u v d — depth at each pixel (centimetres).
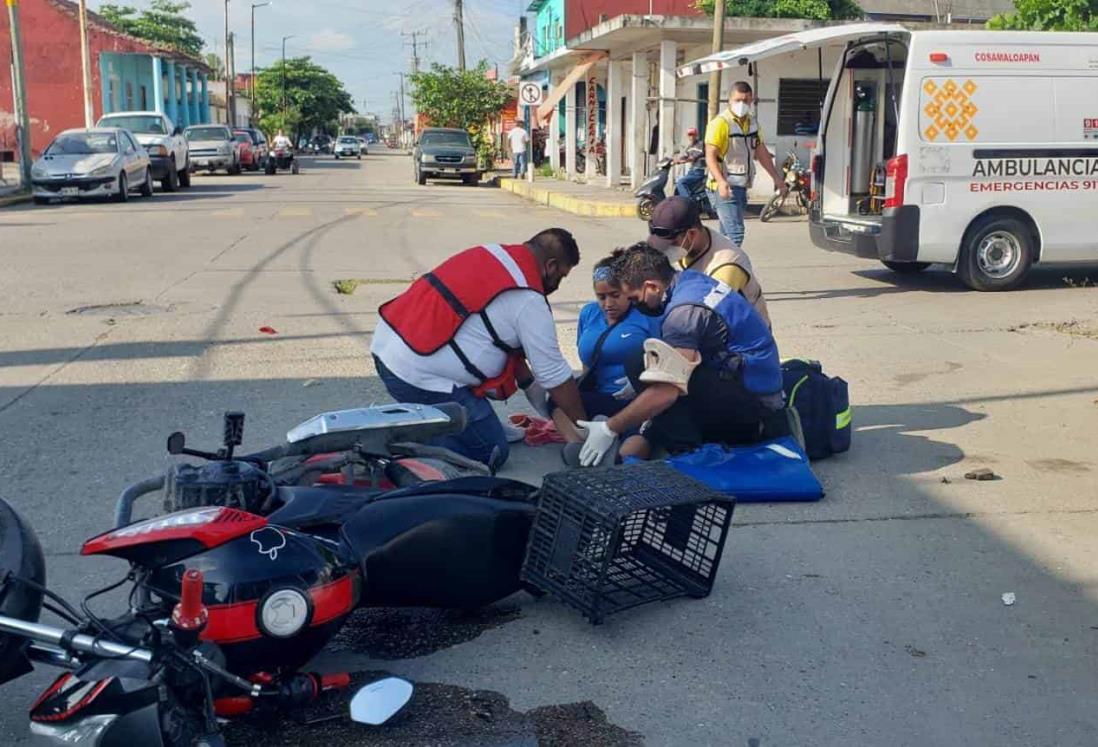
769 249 1530
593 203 2148
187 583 269
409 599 377
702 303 504
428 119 4309
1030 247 1108
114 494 525
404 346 526
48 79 4231
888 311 1022
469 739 323
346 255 1420
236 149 3909
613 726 334
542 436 606
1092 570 451
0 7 4156
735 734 331
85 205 2225
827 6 2577
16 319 955
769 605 416
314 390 720
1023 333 915
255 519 320
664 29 2286
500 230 1777
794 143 2400
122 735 267
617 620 403
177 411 668
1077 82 1089
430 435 411
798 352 849
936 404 702
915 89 1062
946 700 351
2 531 318
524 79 4416
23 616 301
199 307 1020
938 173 1075
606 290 548
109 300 1053
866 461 588
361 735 324
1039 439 629
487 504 382
